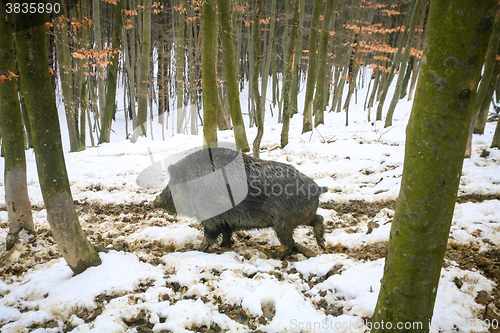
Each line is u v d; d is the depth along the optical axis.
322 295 3.20
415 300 1.97
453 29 1.61
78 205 5.95
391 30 15.02
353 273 3.38
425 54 1.73
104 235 4.69
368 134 10.42
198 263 3.71
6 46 3.88
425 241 1.88
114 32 13.98
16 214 4.23
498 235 4.07
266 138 10.91
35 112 3.04
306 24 20.77
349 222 5.03
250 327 2.82
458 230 4.28
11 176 4.16
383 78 17.55
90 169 7.91
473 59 1.63
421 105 1.76
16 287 3.44
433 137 1.73
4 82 3.94
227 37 7.57
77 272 3.54
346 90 28.08
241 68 23.22
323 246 4.18
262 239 4.66
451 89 1.66
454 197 1.83
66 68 11.86
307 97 11.02
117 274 3.46
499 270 3.38
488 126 10.52
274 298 3.07
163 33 17.89
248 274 3.58
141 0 16.50
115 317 2.87
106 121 14.23
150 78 17.92
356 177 6.96
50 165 3.16
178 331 2.69
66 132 18.97
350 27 15.23
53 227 3.30
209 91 6.45
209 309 2.97
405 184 1.90
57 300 3.15
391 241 2.05
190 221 5.27
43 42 2.97
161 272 3.60
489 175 6.17
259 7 6.81
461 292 3.06
